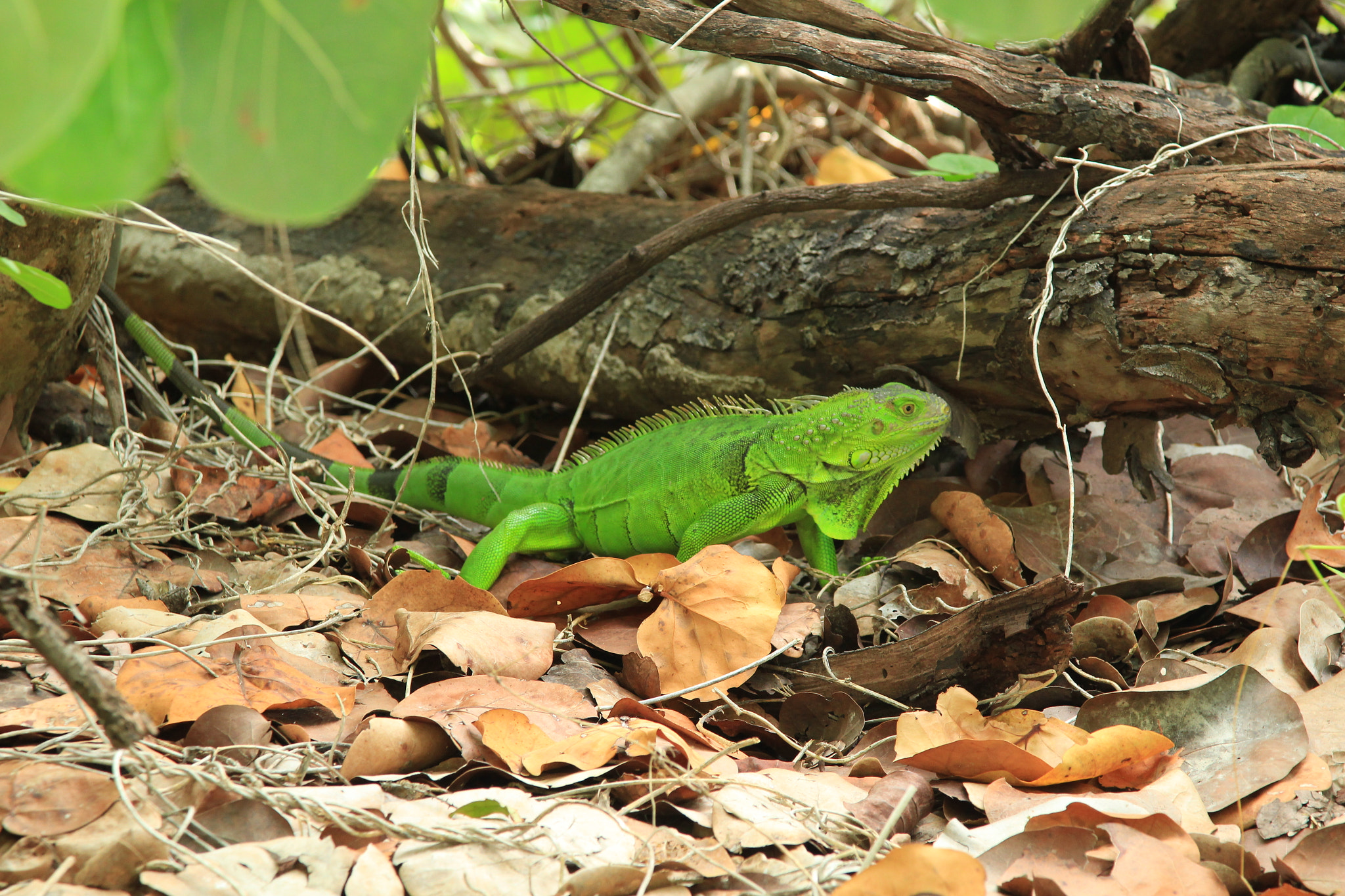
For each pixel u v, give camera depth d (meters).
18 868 2.43
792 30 4.17
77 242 4.73
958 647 3.70
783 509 4.68
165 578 4.25
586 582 4.24
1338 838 2.71
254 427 5.58
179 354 7.59
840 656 3.87
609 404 6.15
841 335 5.08
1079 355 4.41
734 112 10.31
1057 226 4.46
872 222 5.11
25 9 1.13
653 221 6.18
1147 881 2.62
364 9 1.32
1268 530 4.52
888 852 2.82
